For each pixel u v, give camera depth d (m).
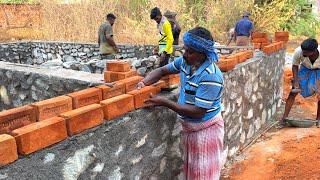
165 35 7.08
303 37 16.31
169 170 3.39
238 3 14.15
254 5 14.46
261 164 4.49
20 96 4.48
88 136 2.38
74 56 11.31
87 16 12.70
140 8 14.12
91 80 3.79
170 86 3.25
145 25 12.96
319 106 5.67
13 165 1.92
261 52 5.55
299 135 5.25
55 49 11.66
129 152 2.79
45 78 4.15
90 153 2.41
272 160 4.55
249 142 5.16
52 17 12.98
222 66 4.14
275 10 14.86
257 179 4.17
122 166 2.73
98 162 2.49
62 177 2.22
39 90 4.26
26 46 12.17
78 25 12.70
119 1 13.88
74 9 12.83
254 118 5.34
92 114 2.38
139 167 2.94
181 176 3.61
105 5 13.14
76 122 2.27
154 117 3.04
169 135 3.30
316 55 5.42
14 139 1.90
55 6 13.02
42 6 13.26
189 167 3.13
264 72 5.55
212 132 2.98
